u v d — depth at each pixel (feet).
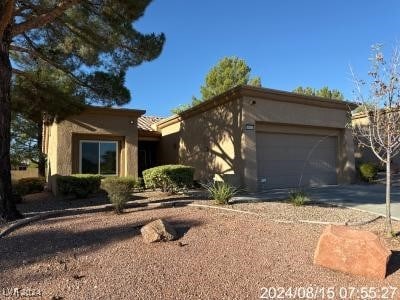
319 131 55.72
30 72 42.83
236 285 17.11
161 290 16.49
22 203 39.75
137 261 19.76
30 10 38.27
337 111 56.85
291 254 21.07
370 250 18.52
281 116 50.55
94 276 17.93
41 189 54.39
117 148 54.65
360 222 28.96
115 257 20.34
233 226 26.18
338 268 18.98
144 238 22.76
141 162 73.46
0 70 30.07
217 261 19.84
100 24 38.83
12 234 25.03
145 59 41.22
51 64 42.50
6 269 18.83
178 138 64.95
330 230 20.02
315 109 54.34
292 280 17.78
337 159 57.82
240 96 47.62
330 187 52.60
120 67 42.78
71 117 50.67
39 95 42.96
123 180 32.65
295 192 38.78
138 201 36.50
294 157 52.70
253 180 46.73
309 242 23.17
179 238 23.48
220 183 41.42
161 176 41.24
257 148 49.19
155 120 84.07
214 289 16.66
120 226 26.25
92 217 29.99
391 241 24.17
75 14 38.45
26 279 17.67
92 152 52.90
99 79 42.29
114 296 15.90
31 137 70.49
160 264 19.36
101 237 23.80
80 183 40.40
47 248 21.84
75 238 23.70
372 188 51.11
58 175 45.96
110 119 53.36
